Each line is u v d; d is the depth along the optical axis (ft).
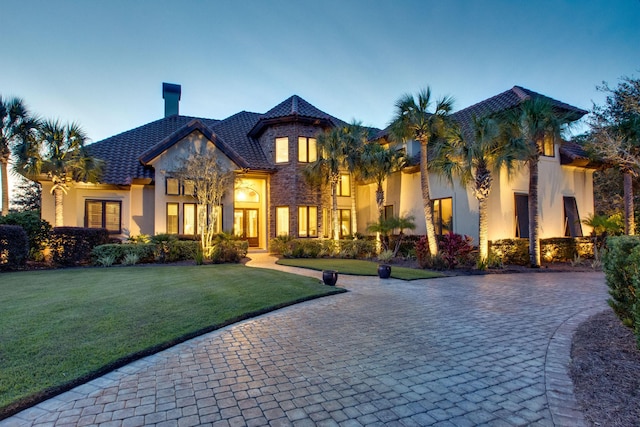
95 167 55.42
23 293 28.32
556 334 19.75
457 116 67.05
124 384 13.35
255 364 15.42
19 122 49.52
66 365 14.42
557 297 30.07
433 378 13.96
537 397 12.32
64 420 10.77
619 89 50.55
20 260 43.24
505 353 16.78
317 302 27.71
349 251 63.46
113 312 22.52
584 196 62.34
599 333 19.16
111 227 60.08
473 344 18.12
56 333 18.25
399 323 22.03
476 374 14.34
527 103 45.39
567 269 48.26
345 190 76.79
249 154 73.46
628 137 45.70
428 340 18.76
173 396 12.39
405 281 38.17
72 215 58.23
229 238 57.00
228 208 64.08
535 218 48.85
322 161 64.54
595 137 45.06
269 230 72.18
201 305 24.76
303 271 45.24
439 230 60.29
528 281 38.70
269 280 35.35
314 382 13.57
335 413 11.24
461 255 48.08
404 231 66.95
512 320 22.77
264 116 73.00
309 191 71.36
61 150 52.19
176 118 82.12
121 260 50.26
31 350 15.90
